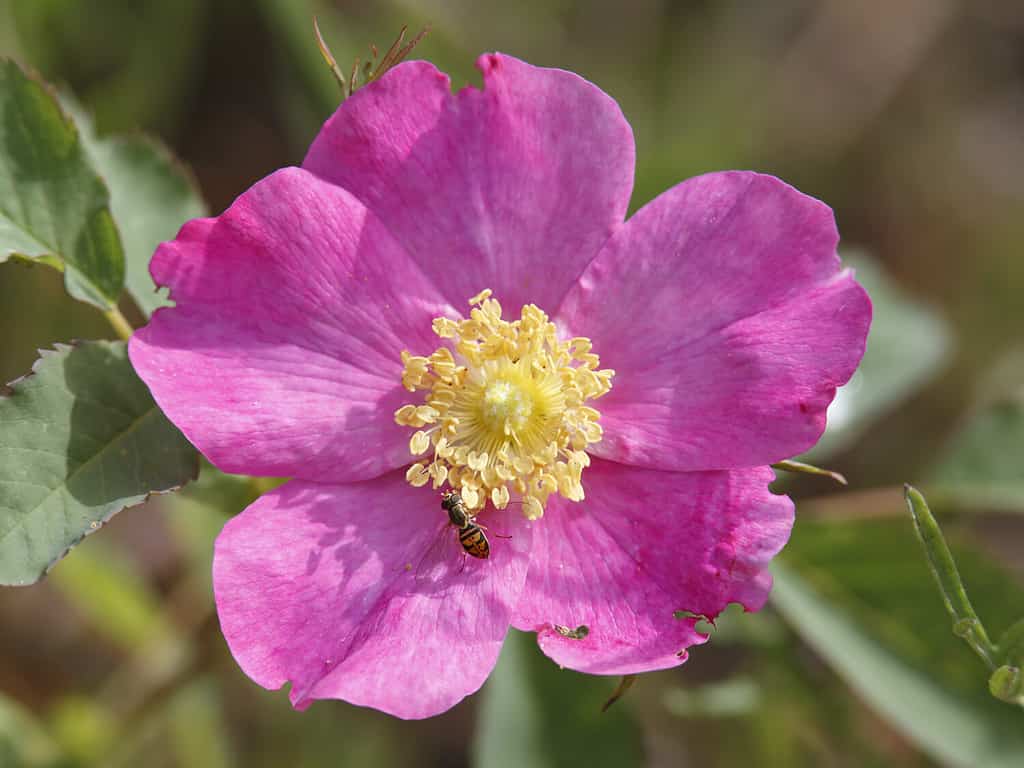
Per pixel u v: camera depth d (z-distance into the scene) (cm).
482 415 15
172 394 14
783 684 18
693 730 20
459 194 15
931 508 18
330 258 14
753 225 14
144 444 14
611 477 15
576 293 15
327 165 14
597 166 15
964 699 17
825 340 14
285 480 15
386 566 14
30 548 14
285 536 14
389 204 14
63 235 15
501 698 17
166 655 20
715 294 14
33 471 14
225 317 14
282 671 14
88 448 14
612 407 15
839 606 17
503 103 14
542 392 15
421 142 14
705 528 14
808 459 19
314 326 14
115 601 20
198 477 14
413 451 14
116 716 20
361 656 13
